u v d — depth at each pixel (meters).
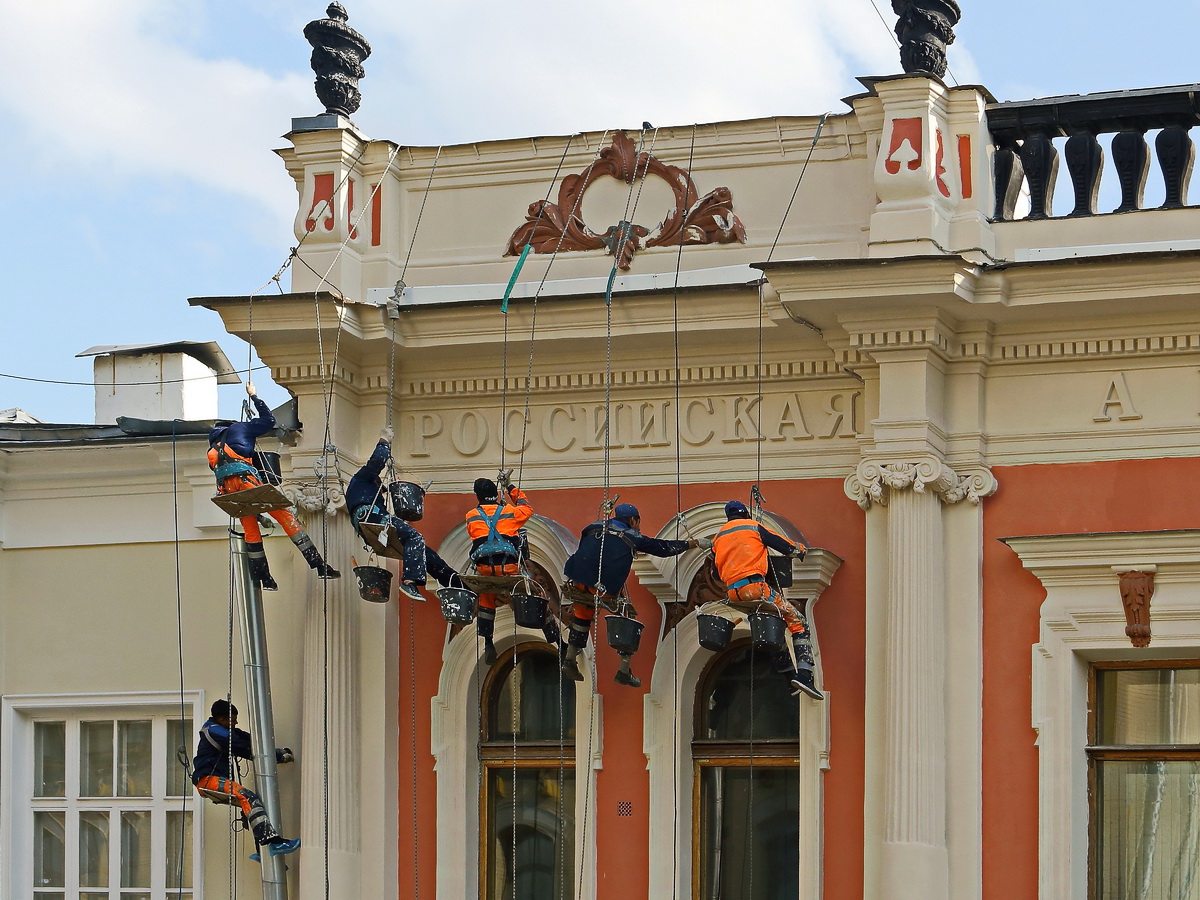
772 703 29.25
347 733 29.80
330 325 29.55
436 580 29.64
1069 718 27.41
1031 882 27.23
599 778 29.31
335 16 31.23
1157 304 27.23
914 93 28.02
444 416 30.78
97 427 33.06
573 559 28.05
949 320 27.97
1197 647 27.11
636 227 29.98
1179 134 28.00
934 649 27.67
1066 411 28.09
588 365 29.94
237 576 30.80
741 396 29.52
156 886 31.53
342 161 30.61
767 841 28.98
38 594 32.56
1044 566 27.64
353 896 29.50
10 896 31.98
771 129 29.61
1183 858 27.39
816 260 27.25
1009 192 28.78
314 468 30.17
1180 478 27.55
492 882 30.02
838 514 28.92
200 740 29.78
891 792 27.33
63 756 32.41
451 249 30.70
